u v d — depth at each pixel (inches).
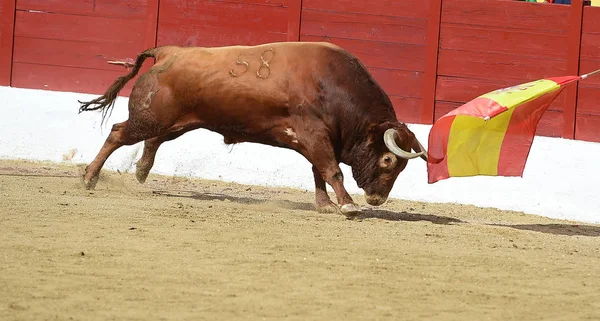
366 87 522.3
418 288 327.6
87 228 419.2
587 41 772.6
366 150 514.0
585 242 508.1
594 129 771.4
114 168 753.6
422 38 788.6
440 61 788.6
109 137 585.9
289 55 532.7
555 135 776.3
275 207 565.3
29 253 355.3
